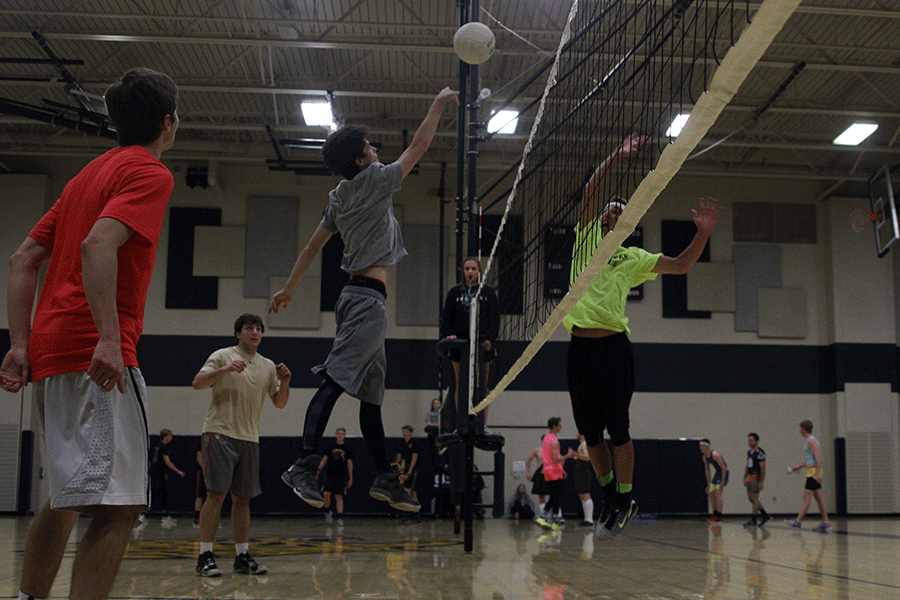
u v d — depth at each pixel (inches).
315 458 112.7
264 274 649.6
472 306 235.0
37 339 80.0
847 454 642.8
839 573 220.2
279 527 464.1
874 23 485.1
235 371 195.0
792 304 671.1
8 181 631.2
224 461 199.2
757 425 653.3
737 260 674.8
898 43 507.2
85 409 77.1
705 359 660.1
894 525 536.1
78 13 461.4
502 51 486.6
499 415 635.5
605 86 135.0
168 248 650.8
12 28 496.4
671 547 320.8
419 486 598.2
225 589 168.6
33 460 607.8
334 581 186.1
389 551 283.1
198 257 649.0
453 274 656.4
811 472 475.5
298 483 111.7
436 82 577.6
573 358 147.2
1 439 602.2
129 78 88.0
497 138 635.5
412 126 646.5
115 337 73.9
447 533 408.5
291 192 665.6
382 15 489.7
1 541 331.0
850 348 656.4
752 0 382.0
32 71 559.8
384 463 120.2
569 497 615.8
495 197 660.1
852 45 508.7
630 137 109.0
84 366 77.9
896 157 661.3
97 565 75.4
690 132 68.8
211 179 639.8
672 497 622.5
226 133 649.0
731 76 61.7
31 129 633.6
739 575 210.7
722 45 438.9
